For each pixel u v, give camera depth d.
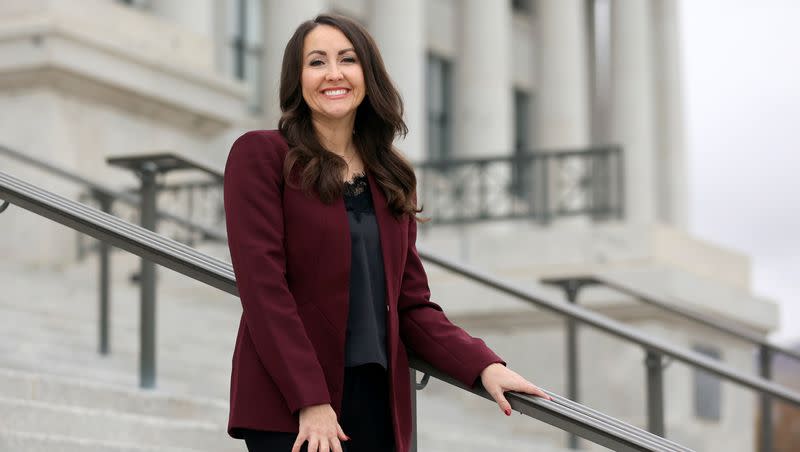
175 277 15.05
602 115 35.59
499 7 28.69
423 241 15.63
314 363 3.65
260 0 24.31
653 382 7.75
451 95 29.30
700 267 15.78
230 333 12.58
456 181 18.69
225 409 7.65
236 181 3.82
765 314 16.28
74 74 15.84
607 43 35.88
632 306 14.70
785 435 19.59
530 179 26.86
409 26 25.41
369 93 4.01
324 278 3.79
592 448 12.86
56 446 5.82
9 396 6.36
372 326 3.83
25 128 15.79
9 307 10.72
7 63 15.76
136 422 6.58
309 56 4.00
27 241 15.38
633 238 14.98
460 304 15.17
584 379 14.65
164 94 16.97
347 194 3.94
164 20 18.14
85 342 9.98
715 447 14.88
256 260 3.71
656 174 35.06
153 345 8.12
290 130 3.93
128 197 10.31
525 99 31.95
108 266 9.64
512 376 3.91
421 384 4.25
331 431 3.61
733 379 7.81
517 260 15.30
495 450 9.53
